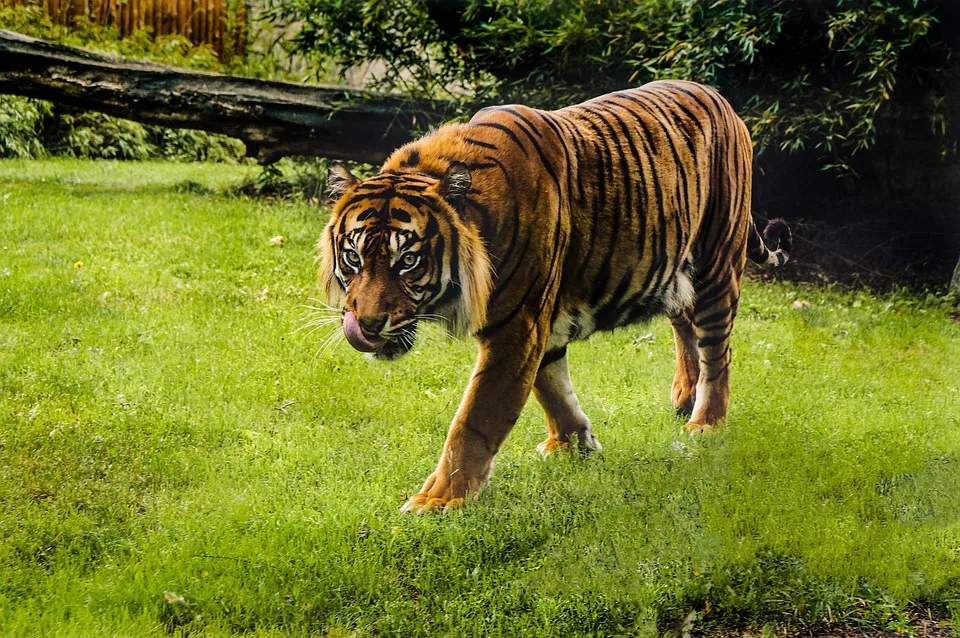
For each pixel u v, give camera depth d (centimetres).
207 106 1750
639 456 837
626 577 635
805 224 1567
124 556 664
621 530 689
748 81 1518
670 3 1512
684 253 845
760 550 676
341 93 1736
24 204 1579
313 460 826
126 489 756
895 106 1466
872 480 792
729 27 1438
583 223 767
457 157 727
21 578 625
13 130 2316
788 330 1253
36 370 970
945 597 638
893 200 1532
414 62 1748
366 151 1753
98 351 1031
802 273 1518
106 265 1305
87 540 680
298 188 1845
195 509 728
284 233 1504
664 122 833
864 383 1082
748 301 1369
